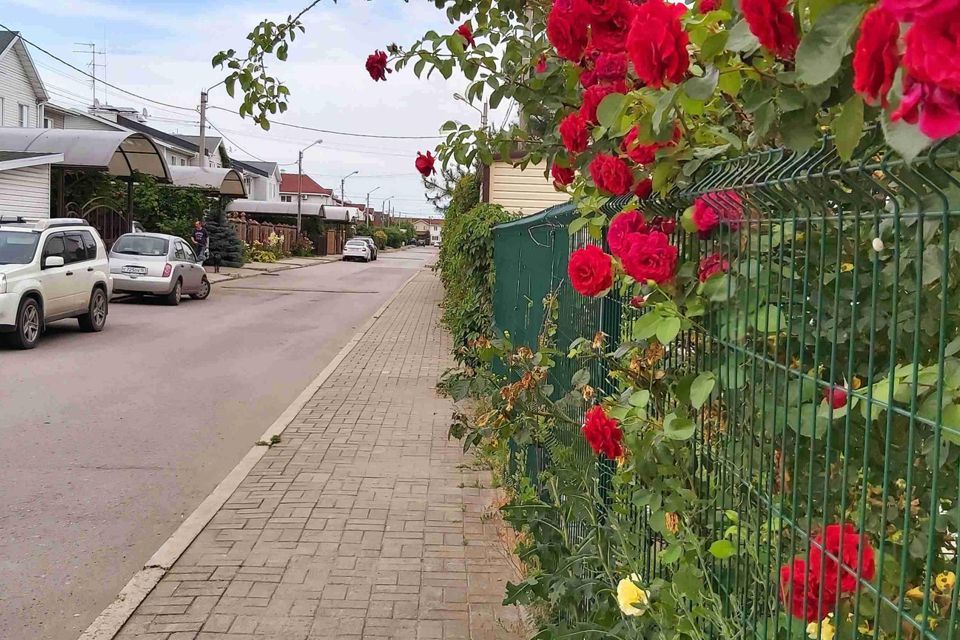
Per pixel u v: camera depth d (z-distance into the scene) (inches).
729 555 77.1
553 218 193.5
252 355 523.2
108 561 195.0
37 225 552.1
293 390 413.4
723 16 70.7
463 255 491.5
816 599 62.5
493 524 220.8
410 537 209.9
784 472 67.3
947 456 55.7
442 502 238.4
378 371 469.4
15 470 263.1
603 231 128.3
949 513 58.4
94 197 1075.3
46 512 226.2
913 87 38.5
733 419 79.1
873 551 58.4
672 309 83.5
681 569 81.8
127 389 398.3
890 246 61.1
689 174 85.7
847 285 63.6
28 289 513.3
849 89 58.4
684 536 86.8
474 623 164.1
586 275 93.8
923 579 59.8
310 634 158.1
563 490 135.1
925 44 35.3
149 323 673.0
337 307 878.4
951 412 51.9
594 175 100.6
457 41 151.1
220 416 349.7
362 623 163.0
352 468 271.1
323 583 181.3
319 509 229.9
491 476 263.7
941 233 52.5
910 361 62.2
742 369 75.9
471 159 163.6
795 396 66.4
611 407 102.8
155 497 242.2
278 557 195.2
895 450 61.3
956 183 45.7
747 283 72.8
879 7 40.8
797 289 67.0
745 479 76.0
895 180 50.1
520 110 164.4
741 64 66.1
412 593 177.3
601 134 103.9
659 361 99.8
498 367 324.8
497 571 189.9
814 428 62.2
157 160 1095.6
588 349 131.2
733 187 72.5
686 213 84.7
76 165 939.3
